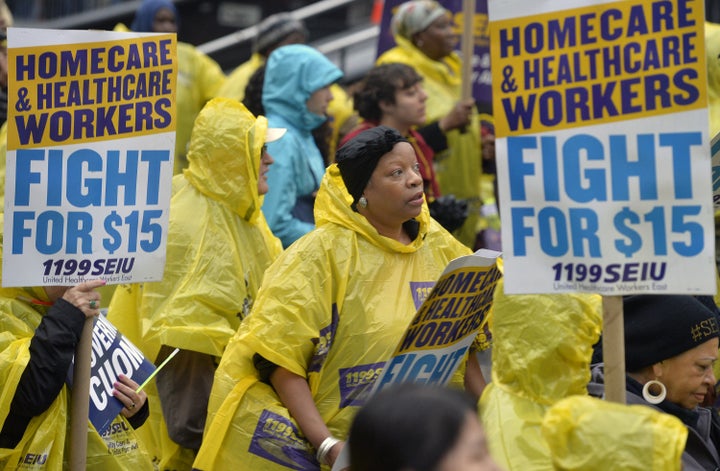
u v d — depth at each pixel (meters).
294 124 21.11
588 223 10.83
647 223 10.71
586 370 11.30
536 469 10.91
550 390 11.21
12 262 13.09
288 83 21.09
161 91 13.34
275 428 13.33
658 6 10.69
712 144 14.12
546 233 10.91
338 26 40.56
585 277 10.84
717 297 17.67
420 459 7.27
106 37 13.24
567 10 10.90
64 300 13.12
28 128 13.17
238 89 27.20
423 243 14.10
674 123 10.66
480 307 13.33
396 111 21.05
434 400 7.41
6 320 13.69
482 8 26.39
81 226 13.20
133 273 13.28
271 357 13.14
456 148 23.84
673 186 10.66
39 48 13.16
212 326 16.55
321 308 13.28
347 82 34.69
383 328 13.39
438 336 13.05
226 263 16.89
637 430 9.00
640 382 13.12
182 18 38.75
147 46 13.32
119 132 13.29
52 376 13.01
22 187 13.14
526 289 10.92
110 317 17.19
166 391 16.69
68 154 13.20
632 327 12.97
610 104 10.80
